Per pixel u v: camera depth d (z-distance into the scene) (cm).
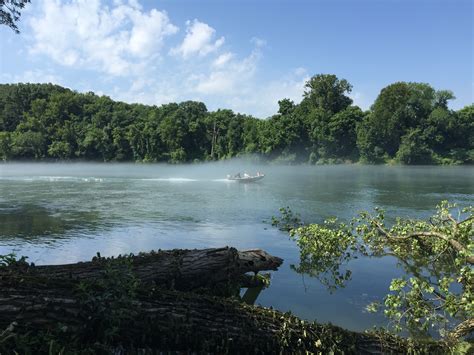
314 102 11325
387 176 5269
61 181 4372
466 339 643
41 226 1648
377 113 9288
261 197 2769
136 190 3306
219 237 1441
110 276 544
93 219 1842
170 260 757
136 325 523
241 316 581
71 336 481
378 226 971
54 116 12250
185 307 563
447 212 880
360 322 723
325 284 922
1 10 1185
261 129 10012
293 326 582
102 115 12006
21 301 472
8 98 13650
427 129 9006
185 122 10975
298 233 1060
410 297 651
